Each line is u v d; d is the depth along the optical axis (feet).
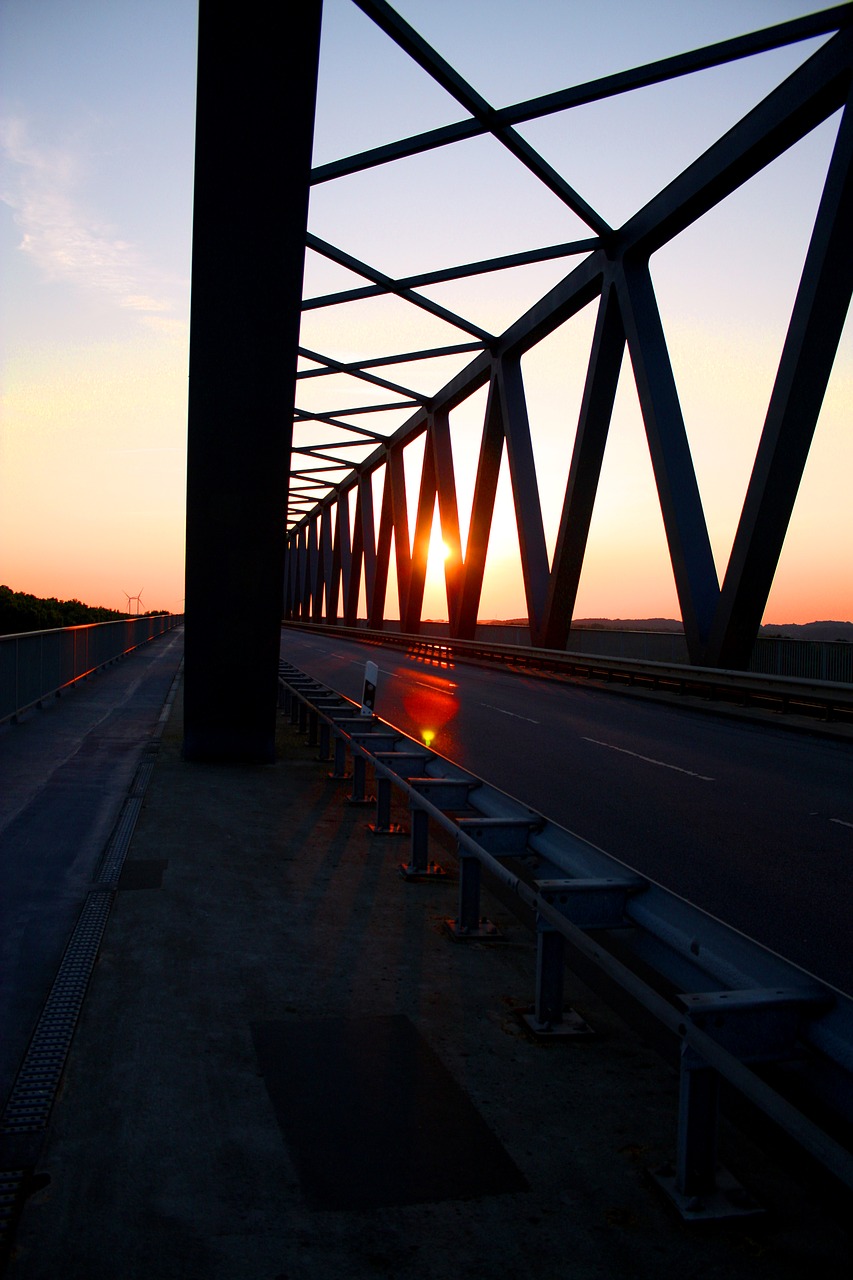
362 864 23.67
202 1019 14.05
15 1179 9.78
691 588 72.23
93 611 156.56
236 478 33.45
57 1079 12.01
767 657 68.28
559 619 97.60
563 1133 11.02
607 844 27.40
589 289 91.71
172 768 37.11
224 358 30.53
